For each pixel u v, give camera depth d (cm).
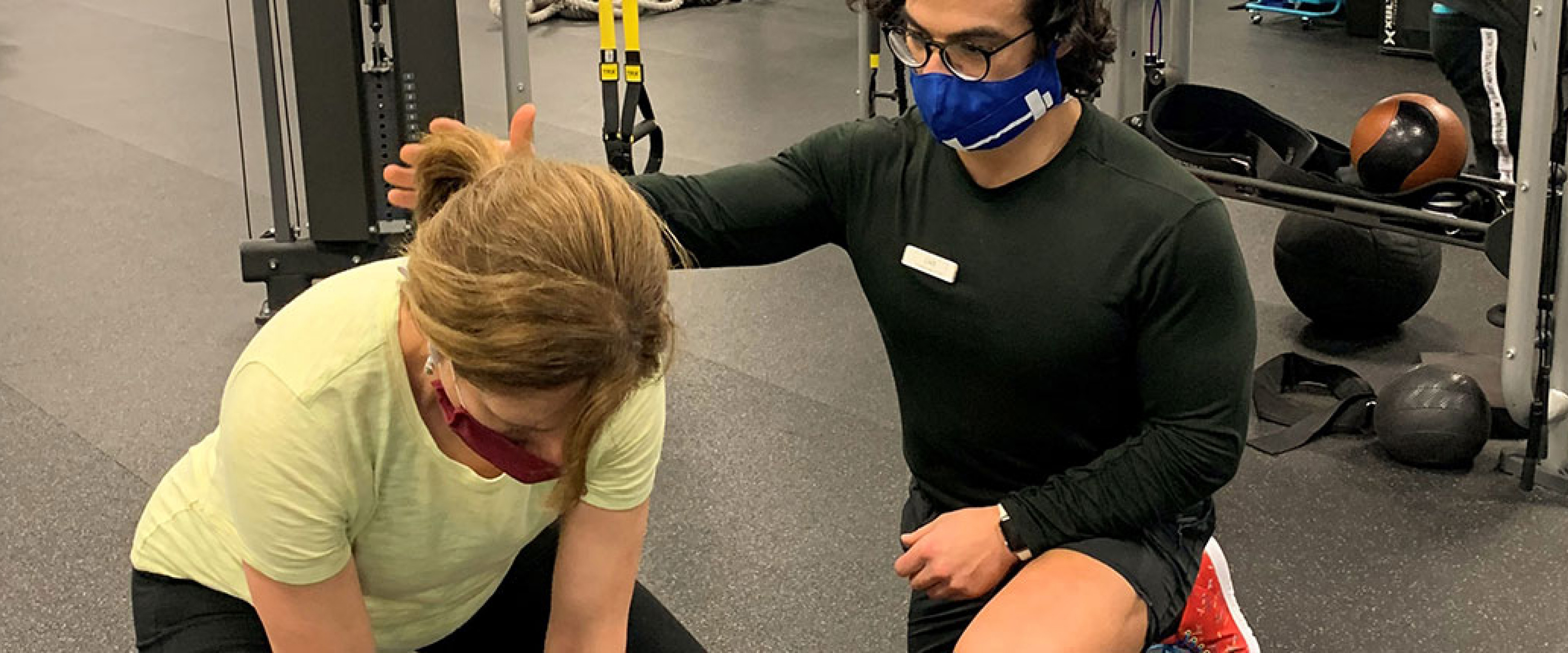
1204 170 303
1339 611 239
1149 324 159
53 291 373
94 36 647
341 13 318
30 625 239
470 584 159
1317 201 289
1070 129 161
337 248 341
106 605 245
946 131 156
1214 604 190
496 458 124
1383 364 322
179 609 154
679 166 462
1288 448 289
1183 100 317
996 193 162
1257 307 353
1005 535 166
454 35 321
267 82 331
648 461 150
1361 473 281
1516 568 249
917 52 158
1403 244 320
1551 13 241
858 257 175
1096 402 167
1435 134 278
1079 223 159
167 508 155
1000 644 155
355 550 146
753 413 309
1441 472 280
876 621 240
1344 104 507
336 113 326
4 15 688
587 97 543
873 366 330
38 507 274
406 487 139
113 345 342
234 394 131
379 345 129
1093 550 164
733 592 248
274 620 141
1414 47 561
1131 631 161
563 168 117
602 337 110
